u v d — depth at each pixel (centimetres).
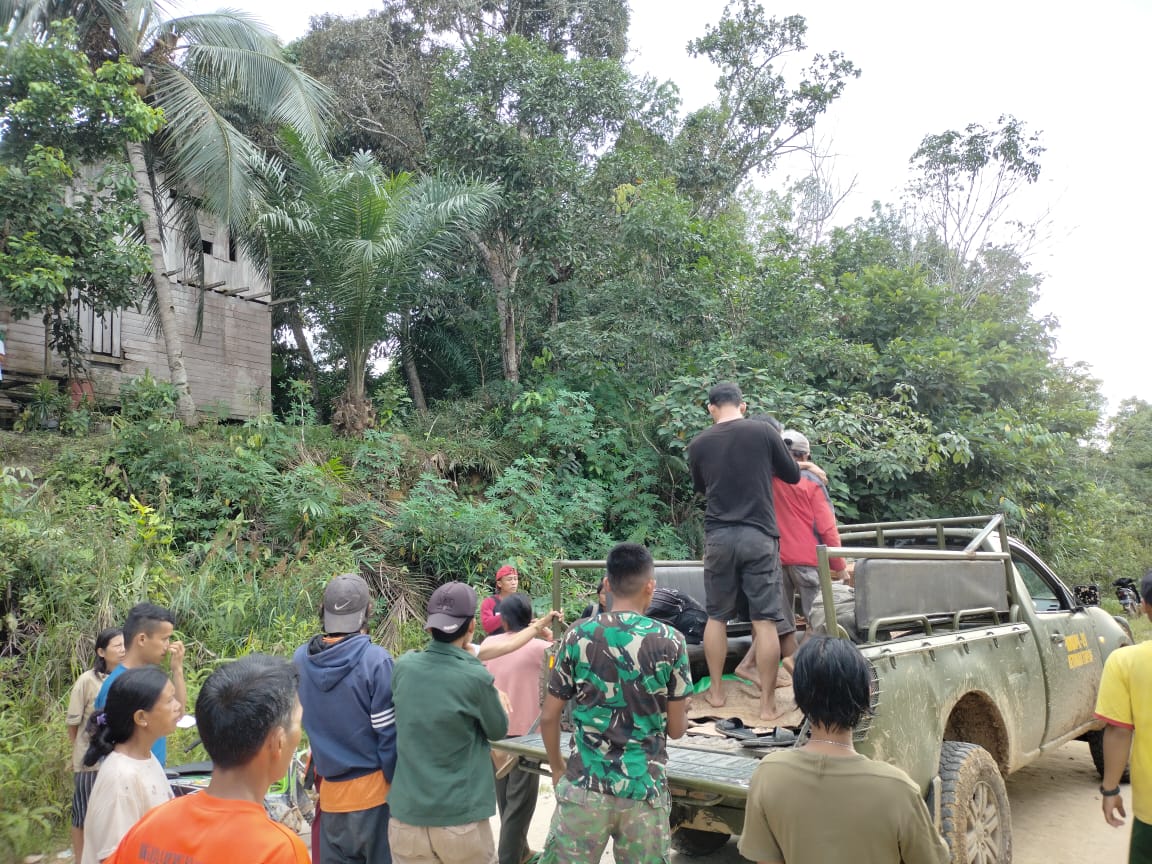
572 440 1275
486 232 1523
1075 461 1803
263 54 1327
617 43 2053
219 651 775
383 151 1997
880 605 386
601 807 295
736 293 1416
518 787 436
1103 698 331
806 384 1355
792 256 1580
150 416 1131
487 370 1802
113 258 1140
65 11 1212
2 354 1128
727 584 438
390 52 2002
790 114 2172
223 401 1666
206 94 1375
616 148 1764
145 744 293
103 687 379
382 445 1188
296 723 207
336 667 345
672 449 1327
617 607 320
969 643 434
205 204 1338
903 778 218
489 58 1484
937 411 1333
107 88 1090
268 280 1522
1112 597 1664
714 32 2170
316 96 1400
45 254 1053
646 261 1430
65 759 548
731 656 508
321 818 350
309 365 2006
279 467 1141
